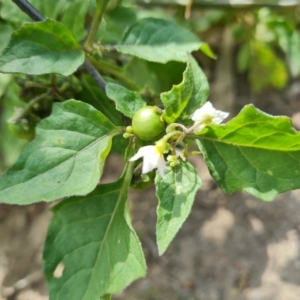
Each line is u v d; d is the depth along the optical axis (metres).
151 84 0.15
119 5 0.17
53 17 0.14
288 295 0.21
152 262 0.22
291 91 0.26
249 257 0.22
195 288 0.22
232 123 0.09
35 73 0.10
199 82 0.10
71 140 0.10
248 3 0.20
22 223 0.24
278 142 0.10
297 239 0.22
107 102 0.13
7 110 0.19
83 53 0.11
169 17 0.23
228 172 0.10
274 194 0.10
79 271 0.11
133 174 0.11
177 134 0.09
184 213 0.09
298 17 0.23
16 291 0.22
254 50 0.24
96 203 0.11
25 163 0.10
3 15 0.14
